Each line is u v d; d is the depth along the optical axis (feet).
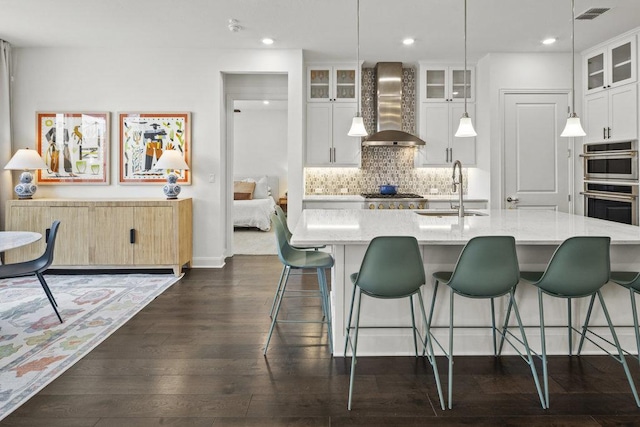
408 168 21.35
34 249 16.28
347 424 6.85
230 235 20.34
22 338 10.29
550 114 18.33
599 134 17.10
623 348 9.44
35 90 17.76
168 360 9.14
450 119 19.90
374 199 18.83
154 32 15.89
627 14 13.99
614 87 16.19
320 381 8.27
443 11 13.91
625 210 15.52
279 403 7.46
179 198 17.58
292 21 14.80
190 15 14.25
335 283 9.43
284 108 34.40
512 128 18.34
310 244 8.05
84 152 17.94
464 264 7.79
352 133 12.64
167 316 11.96
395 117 19.95
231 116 19.69
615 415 7.07
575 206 18.39
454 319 9.46
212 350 9.68
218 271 17.46
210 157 18.15
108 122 17.83
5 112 16.99
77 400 7.50
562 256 7.74
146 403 7.42
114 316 11.92
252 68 17.99
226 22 14.89
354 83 19.94
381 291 7.89
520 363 9.05
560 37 16.31
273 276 16.70
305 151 19.85
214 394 7.74
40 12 13.99
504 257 7.80
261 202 30.14
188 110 18.03
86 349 9.68
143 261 16.37
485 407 7.35
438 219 11.38
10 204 16.17
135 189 18.12
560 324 9.47
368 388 8.00
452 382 8.15
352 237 8.39
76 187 18.02
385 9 13.73
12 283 15.42
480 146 19.42
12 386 7.97
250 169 35.65
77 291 14.39
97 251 16.31
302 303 13.20
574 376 8.45
